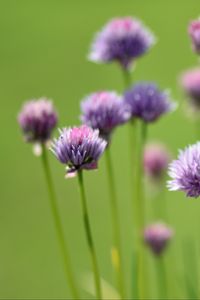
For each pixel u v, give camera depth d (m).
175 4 2.29
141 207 0.76
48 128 0.72
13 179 1.47
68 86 1.83
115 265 0.71
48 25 2.34
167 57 1.83
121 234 1.16
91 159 0.64
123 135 1.49
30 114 0.72
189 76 0.84
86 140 0.64
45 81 1.88
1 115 1.70
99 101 0.70
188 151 0.64
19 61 2.05
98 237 1.21
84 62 1.98
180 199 1.22
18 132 1.62
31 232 1.28
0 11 2.53
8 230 1.29
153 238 0.78
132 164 0.75
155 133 1.49
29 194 1.41
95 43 0.80
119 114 0.70
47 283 1.14
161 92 0.75
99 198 1.32
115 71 1.89
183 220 1.14
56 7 2.51
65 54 2.07
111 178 0.72
